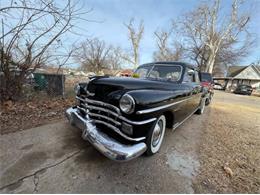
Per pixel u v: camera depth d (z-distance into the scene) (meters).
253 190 2.05
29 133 3.22
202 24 24.00
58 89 6.88
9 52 5.01
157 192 1.91
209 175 2.29
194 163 2.57
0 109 4.47
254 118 6.14
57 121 4.00
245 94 22.19
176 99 2.85
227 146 3.29
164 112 2.62
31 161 2.32
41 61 5.83
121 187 1.94
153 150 2.62
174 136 3.64
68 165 2.28
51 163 2.30
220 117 5.85
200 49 29.81
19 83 5.39
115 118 2.17
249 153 3.04
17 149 2.61
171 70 3.61
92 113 2.41
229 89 30.94
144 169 2.31
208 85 7.35
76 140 3.01
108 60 26.22
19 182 1.91
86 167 2.26
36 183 1.91
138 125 2.05
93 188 1.90
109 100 2.22
